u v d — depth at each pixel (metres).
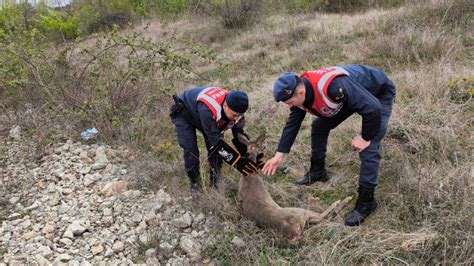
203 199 3.98
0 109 6.27
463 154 4.25
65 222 3.92
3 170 4.92
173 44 9.91
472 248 3.09
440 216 3.38
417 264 3.12
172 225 3.83
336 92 3.18
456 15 7.94
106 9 15.06
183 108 3.99
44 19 12.18
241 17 11.34
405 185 3.83
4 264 3.46
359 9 11.44
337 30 8.97
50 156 5.08
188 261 3.46
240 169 3.61
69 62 6.53
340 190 4.14
